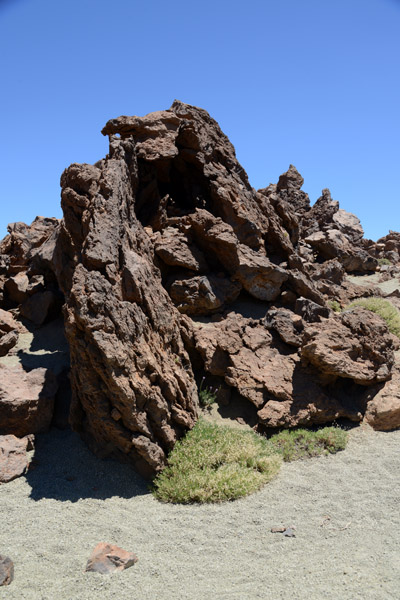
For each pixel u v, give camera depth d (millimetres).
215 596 7488
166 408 11719
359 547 8617
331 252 28953
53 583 7867
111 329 11109
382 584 7504
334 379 14328
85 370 10961
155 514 9961
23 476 11211
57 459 11891
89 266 11812
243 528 9398
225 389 14211
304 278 17500
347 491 10664
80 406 12141
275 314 15539
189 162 18578
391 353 15227
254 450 11852
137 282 12141
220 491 10445
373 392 14367
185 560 8484
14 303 19312
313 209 35125
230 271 16500
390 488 10703
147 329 12141
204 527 9477
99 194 13016
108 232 12383
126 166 14789
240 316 15750
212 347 14367
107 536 9188
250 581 7824
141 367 11500
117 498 10586
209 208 18516
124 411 11023
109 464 11688
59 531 9273
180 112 18703
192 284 15461
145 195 17625
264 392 13820
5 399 12164
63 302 18125
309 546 8742
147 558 8531
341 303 21594
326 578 7762
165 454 11781
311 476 11406
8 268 20781
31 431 12516
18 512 9859
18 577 8000
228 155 19453
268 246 19047
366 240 39250
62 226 16062
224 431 12617
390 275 29750
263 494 10625
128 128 17703
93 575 8016
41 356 15461
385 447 12672
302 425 13516
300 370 14328
